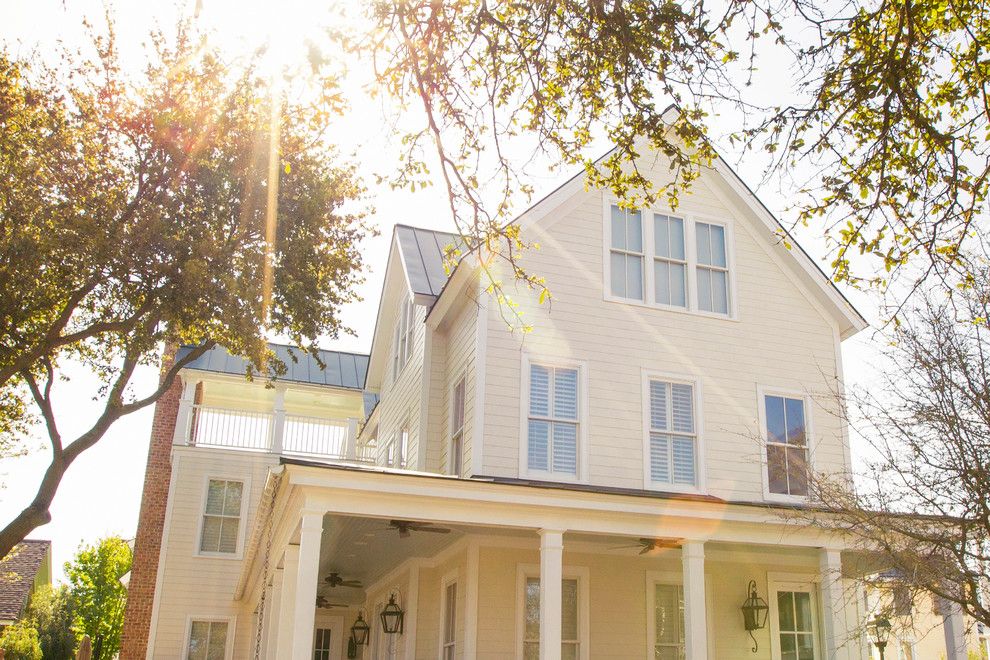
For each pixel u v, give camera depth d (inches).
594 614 525.7
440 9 244.8
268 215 581.6
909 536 371.6
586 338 564.1
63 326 568.1
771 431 585.3
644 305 584.1
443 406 621.9
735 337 598.2
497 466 519.5
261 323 584.1
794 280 629.0
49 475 571.2
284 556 457.7
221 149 588.4
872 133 257.0
